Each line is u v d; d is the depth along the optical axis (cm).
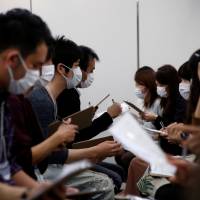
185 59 633
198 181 116
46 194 158
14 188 180
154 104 489
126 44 636
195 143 150
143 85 498
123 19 634
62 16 635
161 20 631
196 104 276
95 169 375
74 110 379
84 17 635
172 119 436
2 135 203
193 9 626
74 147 325
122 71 639
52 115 299
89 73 428
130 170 376
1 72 189
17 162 222
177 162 180
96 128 367
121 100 637
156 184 303
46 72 300
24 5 638
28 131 249
